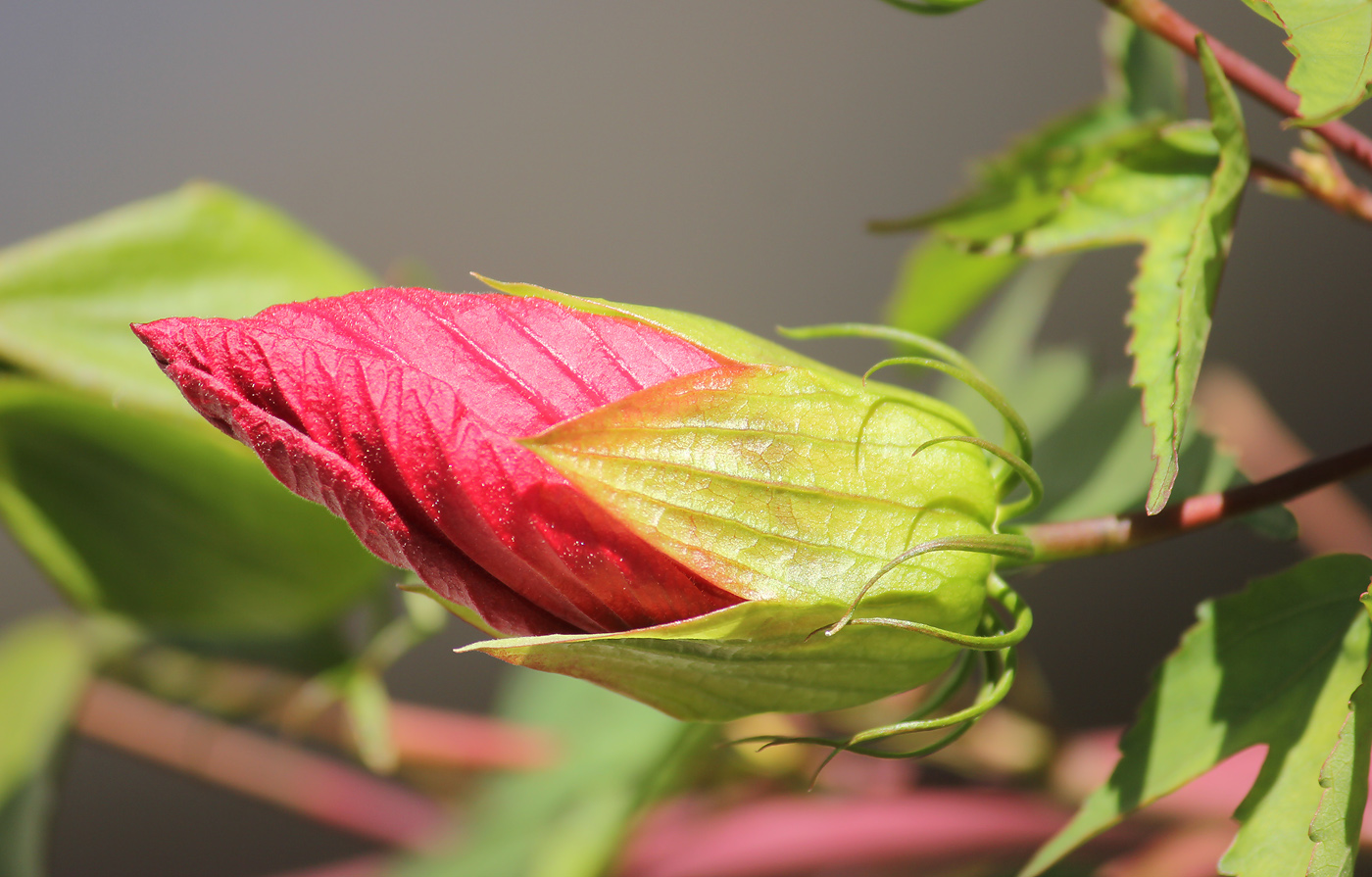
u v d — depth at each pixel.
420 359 0.31
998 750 0.43
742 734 0.42
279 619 0.39
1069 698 0.60
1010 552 0.31
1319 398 0.59
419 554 0.31
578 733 0.46
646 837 0.44
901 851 0.42
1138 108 0.36
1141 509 0.35
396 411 0.30
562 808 0.43
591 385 0.31
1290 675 0.32
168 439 0.38
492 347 0.31
